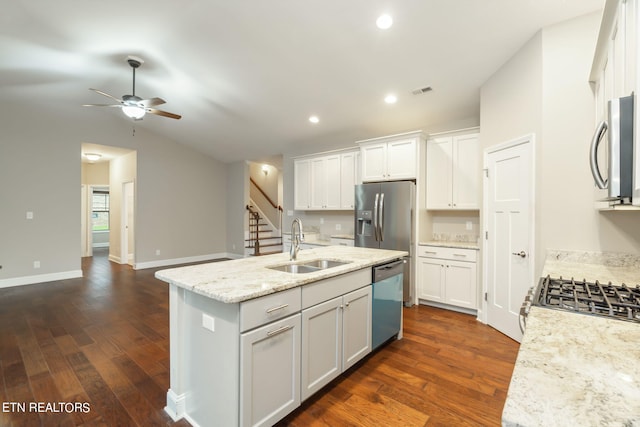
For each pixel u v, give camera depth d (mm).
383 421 1835
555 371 715
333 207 5242
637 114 999
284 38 3102
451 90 3646
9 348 2762
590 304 1236
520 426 531
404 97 3928
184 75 4094
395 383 2230
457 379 2281
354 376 2324
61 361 2533
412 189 4027
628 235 2219
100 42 3443
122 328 3236
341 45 3102
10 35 3303
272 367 1667
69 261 5520
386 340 2758
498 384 2217
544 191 2553
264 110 4824
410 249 3996
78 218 5609
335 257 2680
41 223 5227
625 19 1179
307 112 4691
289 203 6520
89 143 5734
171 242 6883
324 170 5379
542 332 963
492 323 3285
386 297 2738
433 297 3965
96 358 2588
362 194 4387
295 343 1804
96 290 4719
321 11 2697
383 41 2971
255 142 6309
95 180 8344
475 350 2756
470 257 3648
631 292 1387
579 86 2410
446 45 2914
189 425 1803
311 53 3293
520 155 2834
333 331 2109
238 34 3127
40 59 3791
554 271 2008
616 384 655
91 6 2881
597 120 2104
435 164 4160
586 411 561
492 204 3271
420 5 2496
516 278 2898
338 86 3879
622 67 1235
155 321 3443
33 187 5148
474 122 4172
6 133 4898
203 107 5043
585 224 2375
